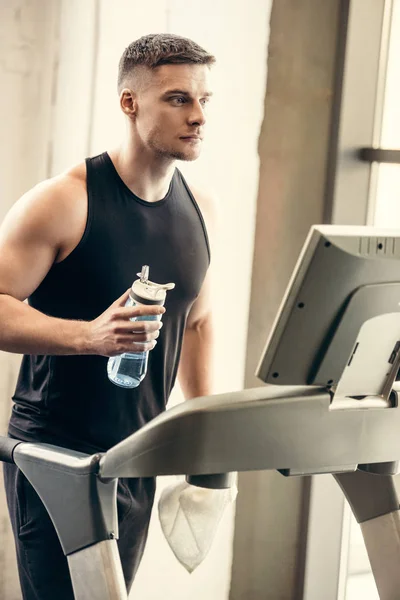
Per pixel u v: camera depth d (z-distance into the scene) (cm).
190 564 220
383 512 204
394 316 175
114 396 229
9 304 212
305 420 173
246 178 302
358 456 182
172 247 236
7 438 198
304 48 288
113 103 316
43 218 217
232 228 306
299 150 293
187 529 220
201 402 167
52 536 222
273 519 310
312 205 293
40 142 329
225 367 311
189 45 223
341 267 163
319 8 284
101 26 319
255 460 170
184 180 246
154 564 319
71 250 223
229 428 167
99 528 180
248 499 313
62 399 227
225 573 318
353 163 287
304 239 295
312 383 174
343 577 304
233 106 303
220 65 304
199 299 257
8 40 320
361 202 290
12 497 230
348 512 302
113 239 226
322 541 302
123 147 231
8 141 325
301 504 305
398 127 281
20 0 320
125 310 189
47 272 224
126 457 172
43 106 328
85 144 323
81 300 227
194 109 222
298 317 166
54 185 222
